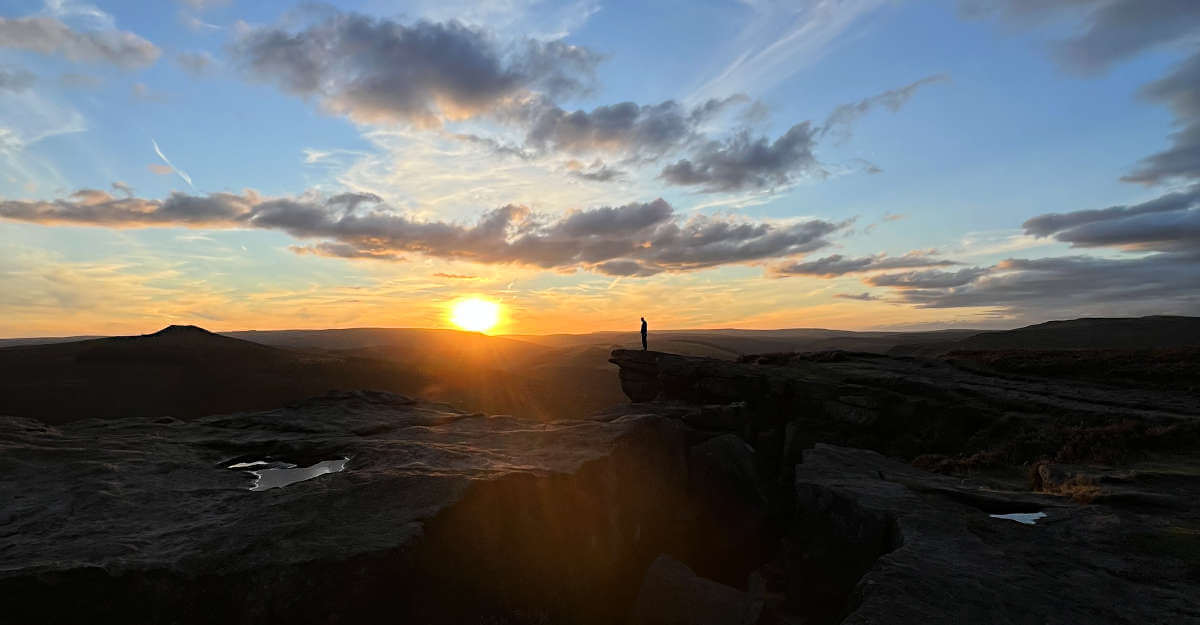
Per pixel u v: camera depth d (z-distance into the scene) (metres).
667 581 12.02
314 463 13.49
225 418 18.44
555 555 10.99
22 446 12.91
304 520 8.99
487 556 9.84
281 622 7.54
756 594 12.17
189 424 17.44
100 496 10.05
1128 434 14.70
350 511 9.42
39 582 6.77
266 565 7.64
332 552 8.04
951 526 9.29
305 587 7.69
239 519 9.09
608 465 13.84
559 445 14.81
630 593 13.05
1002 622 6.15
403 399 22.92
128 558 7.48
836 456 15.55
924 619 6.21
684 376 29.06
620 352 34.91
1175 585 6.97
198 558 7.68
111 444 13.91
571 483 12.08
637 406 23.61
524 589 10.16
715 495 18.12
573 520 11.73
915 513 10.02
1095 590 6.89
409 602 8.51
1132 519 9.26
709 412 22.69
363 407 20.84
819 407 23.73
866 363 29.88
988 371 26.80
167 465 12.44
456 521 9.59
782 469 21.52
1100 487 10.99
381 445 14.22
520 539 10.54
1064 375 25.31
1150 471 11.88
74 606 6.88
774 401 25.11
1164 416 16.48
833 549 11.24
